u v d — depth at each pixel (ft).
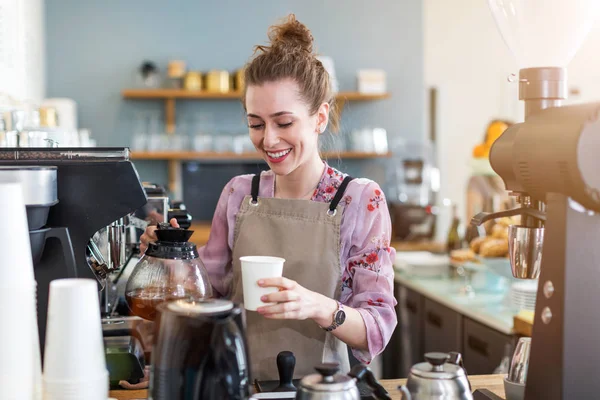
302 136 5.77
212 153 18.84
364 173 20.71
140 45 19.61
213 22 19.88
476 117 22.04
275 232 6.07
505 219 11.44
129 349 5.36
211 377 3.62
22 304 3.72
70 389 3.69
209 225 19.49
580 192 3.86
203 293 5.03
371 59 20.58
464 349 11.19
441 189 22.00
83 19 19.33
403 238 18.63
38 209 4.52
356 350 5.77
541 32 4.30
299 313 4.86
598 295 4.05
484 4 21.76
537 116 4.26
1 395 3.66
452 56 21.84
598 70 21.56
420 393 3.91
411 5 20.67
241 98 6.42
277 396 4.39
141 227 6.50
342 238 5.96
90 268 4.97
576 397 4.04
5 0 12.55
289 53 5.77
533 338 4.24
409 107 20.79
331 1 20.34
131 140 19.58
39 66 18.02
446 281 13.47
